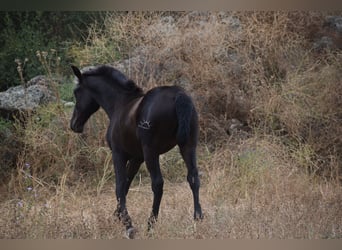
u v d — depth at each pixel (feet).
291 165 112.98
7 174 115.96
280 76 135.23
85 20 156.66
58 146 118.11
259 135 121.19
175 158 119.24
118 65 129.39
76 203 102.22
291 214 82.02
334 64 130.41
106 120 120.37
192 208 94.84
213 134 125.70
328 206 89.51
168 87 79.56
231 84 129.08
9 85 148.15
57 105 121.19
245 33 135.64
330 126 121.19
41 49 146.30
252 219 81.66
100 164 118.11
